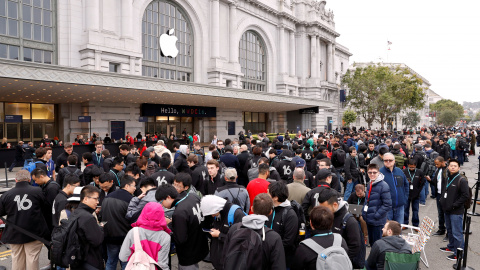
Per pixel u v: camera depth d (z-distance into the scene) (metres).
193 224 4.43
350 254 4.18
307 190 5.80
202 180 7.52
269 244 3.41
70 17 25.22
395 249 4.18
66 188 5.11
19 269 5.32
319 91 55.28
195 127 38.53
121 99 27.50
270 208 3.63
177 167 8.87
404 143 14.43
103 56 26.33
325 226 3.49
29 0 23.44
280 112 51.91
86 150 21.45
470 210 10.37
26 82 17.56
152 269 3.72
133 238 3.87
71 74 18.83
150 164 7.84
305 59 54.59
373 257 4.30
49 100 25.12
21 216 5.13
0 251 6.92
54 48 24.89
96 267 4.20
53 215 4.99
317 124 55.69
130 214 4.97
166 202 4.43
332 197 4.30
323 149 10.62
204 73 37.34
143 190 5.20
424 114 130.62
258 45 47.72
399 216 7.53
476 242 7.59
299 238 4.55
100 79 20.45
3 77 15.92
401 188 7.22
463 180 6.56
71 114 26.95
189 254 4.46
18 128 24.81
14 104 24.67
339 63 72.25
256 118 49.66
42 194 5.39
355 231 4.24
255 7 45.00
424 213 10.11
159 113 32.31
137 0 29.80
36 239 5.04
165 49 32.97
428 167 10.66
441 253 6.98
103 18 26.89
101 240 4.22
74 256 3.98
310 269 3.36
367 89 55.41
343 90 62.09
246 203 5.41
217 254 4.30
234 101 34.53
